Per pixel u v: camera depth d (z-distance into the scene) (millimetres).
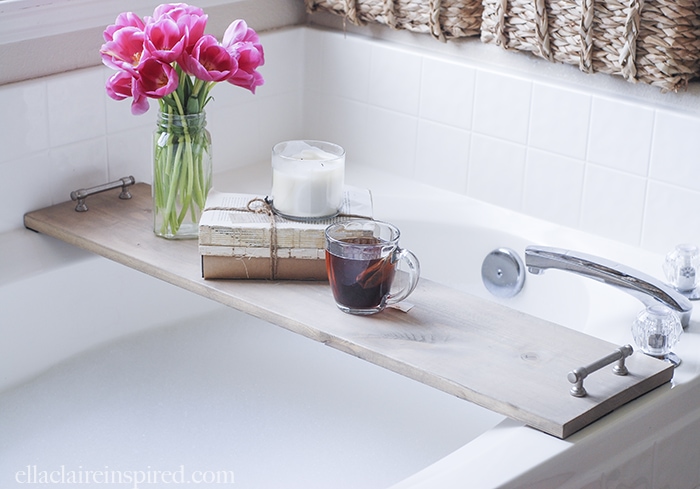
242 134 2033
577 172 1751
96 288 1649
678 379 1251
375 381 1673
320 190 1407
